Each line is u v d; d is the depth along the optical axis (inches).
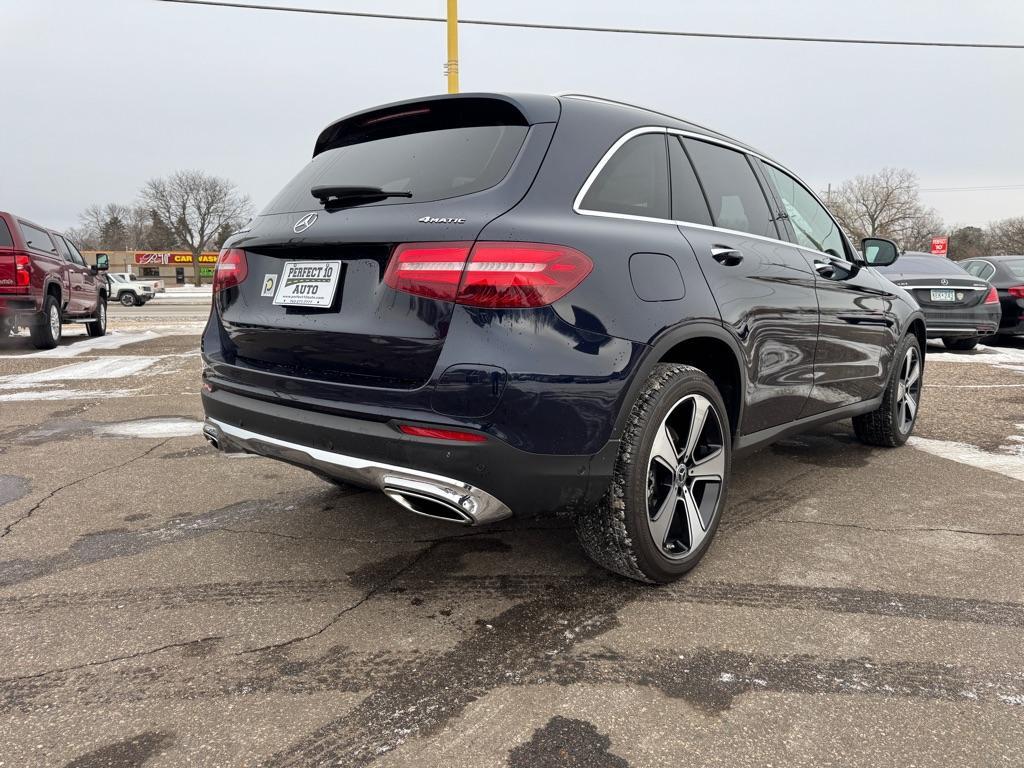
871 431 178.1
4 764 64.0
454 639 85.9
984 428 206.5
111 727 69.5
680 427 99.8
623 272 88.7
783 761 64.6
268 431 96.6
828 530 122.2
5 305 381.7
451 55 534.3
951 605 94.9
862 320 151.0
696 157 115.6
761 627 88.8
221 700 73.8
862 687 76.1
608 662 80.8
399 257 84.8
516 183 87.1
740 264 110.8
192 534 120.6
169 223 3233.3
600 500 91.3
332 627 89.0
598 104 103.1
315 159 118.2
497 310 79.4
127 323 679.1
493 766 63.8
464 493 80.6
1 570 106.3
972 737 68.1
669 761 64.5
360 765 64.0
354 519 127.7
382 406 84.4
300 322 94.7
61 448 180.2
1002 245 3198.8
